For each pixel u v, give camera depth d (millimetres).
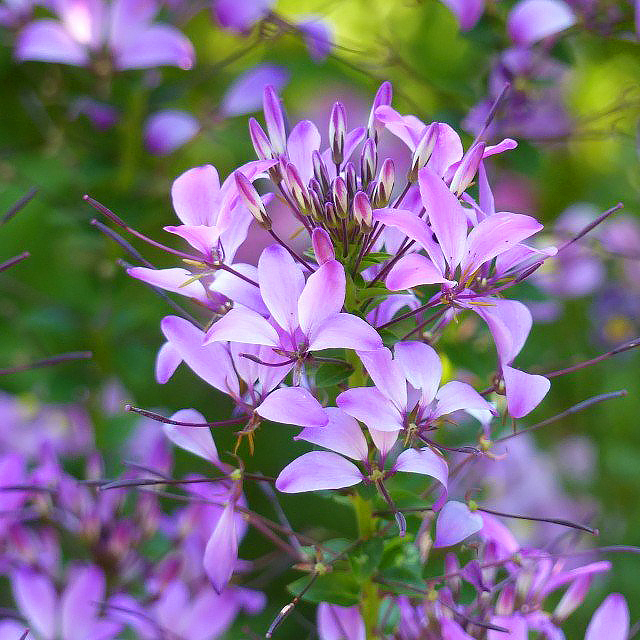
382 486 840
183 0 1090
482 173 853
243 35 1061
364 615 878
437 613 879
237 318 828
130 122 1086
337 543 881
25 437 1146
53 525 981
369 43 1240
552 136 1083
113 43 1054
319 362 851
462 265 834
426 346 836
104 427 1090
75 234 1146
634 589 1199
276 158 845
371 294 850
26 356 1205
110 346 1120
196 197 843
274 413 822
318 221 845
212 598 959
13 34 1108
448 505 847
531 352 1190
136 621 951
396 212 825
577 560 1211
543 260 857
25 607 959
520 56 1025
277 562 1020
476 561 857
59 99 1179
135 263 1120
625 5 1030
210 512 974
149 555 998
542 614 894
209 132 1159
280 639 1087
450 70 1227
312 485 836
